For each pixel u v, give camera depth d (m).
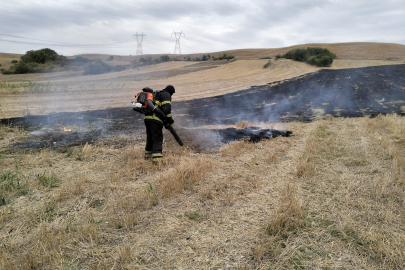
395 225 2.96
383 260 2.42
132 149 5.64
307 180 4.20
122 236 2.73
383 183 3.99
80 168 4.62
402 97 13.91
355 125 8.12
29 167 4.57
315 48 47.94
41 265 2.31
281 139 6.72
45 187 3.80
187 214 3.19
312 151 5.59
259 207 3.36
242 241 2.68
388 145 5.72
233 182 4.10
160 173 4.45
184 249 2.55
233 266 2.34
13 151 5.39
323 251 2.55
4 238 2.69
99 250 2.51
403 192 3.67
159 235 2.77
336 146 5.94
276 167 4.78
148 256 2.45
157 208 3.32
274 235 2.78
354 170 4.60
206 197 3.60
